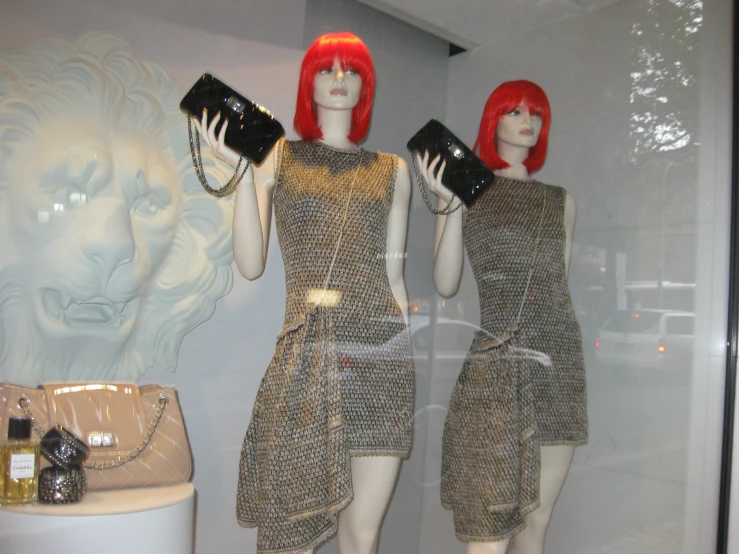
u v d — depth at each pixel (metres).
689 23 1.81
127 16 1.37
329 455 1.39
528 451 1.73
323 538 1.42
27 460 1.21
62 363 1.31
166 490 1.35
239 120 1.36
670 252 1.82
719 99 1.78
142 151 1.37
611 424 1.85
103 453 1.31
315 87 1.54
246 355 1.53
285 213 1.48
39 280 1.26
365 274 1.50
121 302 1.33
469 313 1.79
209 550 1.48
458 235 1.70
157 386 1.43
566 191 1.87
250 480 1.43
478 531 1.70
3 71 1.23
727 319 1.76
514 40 1.86
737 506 1.74
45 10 1.28
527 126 1.83
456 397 1.79
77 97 1.30
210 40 1.47
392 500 1.74
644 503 1.83
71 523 1.18
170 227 1.40
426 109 1.77
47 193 1.26
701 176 1.79
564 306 1.83
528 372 1.75
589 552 1.84
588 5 1.85
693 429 1.79
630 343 1.85
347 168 1.54
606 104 1.88
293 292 1.47
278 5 1.55
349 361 1.45
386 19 1.71
